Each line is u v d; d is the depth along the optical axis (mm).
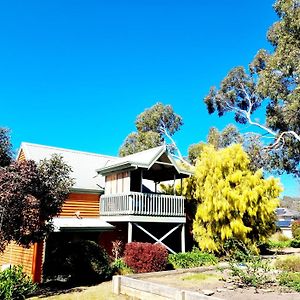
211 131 38250
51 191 12898
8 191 11289
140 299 10992
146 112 46469
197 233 20000
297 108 24172
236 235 18609
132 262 16109
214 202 19188
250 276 11984
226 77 36406
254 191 19359
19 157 23250
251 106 35406
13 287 11625
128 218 18375
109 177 21469
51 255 15883
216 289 11422
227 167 20031
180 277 14094
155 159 19734
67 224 18000
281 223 49031
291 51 23562
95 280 14875
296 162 29734
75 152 25047
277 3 24406
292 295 10297
